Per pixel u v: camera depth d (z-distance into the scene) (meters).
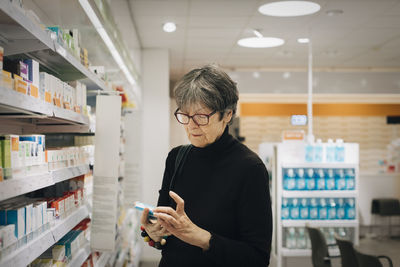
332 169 4.77
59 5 2.39
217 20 4.87
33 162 1.60
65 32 2.10
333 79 8.27
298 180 4.71
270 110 9.18
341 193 4.70
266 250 1.43
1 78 1.23
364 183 7.04
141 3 4.20
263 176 1.49
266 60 7.47
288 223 4.68
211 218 1.49
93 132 2.82
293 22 4.95
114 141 2.40
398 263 5.50
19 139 1.60
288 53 6.85
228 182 1.49
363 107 9.29
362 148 9.30
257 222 1.45
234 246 1.37
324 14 4.59
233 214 1.50
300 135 4.96
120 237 3.53
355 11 4.47
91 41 3.00
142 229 1.61
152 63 6.43
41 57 1.98
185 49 6.54
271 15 4.39
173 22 4.94
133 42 4.89
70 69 2.28
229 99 1.46
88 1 2.12
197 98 1.41
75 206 2.23
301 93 8.34
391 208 6.80
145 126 6.39
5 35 1.51
